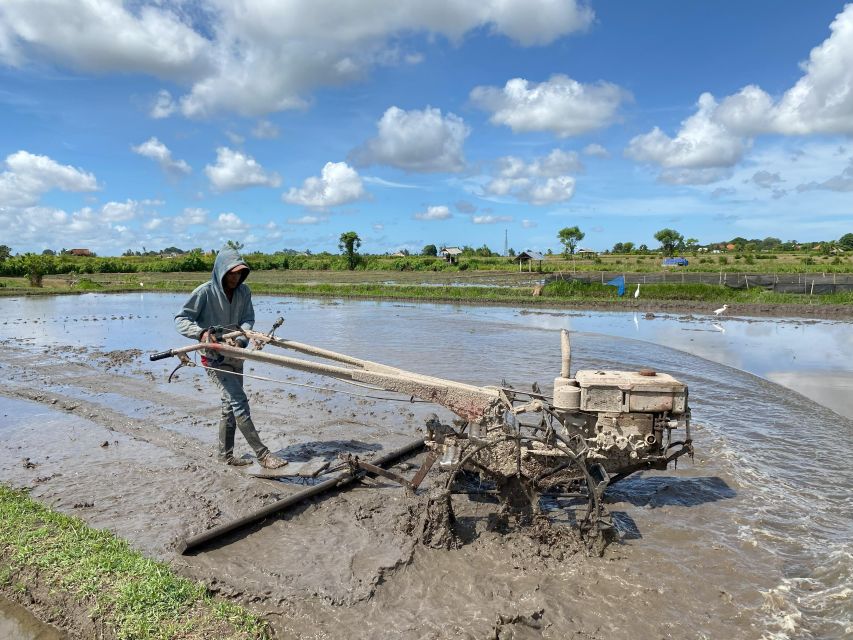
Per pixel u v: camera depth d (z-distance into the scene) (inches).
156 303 1317.7
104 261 3043.8
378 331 770.2
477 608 163.0
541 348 615.2
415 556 190.9
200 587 169.5
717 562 187.8
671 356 567.2
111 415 358.6
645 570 182.9
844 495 240.8
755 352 608.4
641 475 263.7
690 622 157.5
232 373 253.3
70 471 266.2
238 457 285.1
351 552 194.1
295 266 3225.9
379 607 164.1
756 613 161.2
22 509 219.0
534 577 178.7
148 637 148.2
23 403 389.1
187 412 366.6
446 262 3144.7
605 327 831.1
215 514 222.2
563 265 2859.3
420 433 322.0
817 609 163.0
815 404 385.4
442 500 198.8
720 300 1208.8
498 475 205.2
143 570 177.0
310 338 698.2
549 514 223.3
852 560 183.5
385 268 3080.7
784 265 2348.7
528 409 209.6
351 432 324.8
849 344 665.0
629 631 153.8
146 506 229.9
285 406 379.6
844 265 2214.6
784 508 227.9
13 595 171.8
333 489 245.4
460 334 737.6
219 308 269.9
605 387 199.9
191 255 3088.1
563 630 154.5
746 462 277.7
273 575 180.1
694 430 328.8
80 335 758.5
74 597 166.7
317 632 154.1
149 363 544.7
